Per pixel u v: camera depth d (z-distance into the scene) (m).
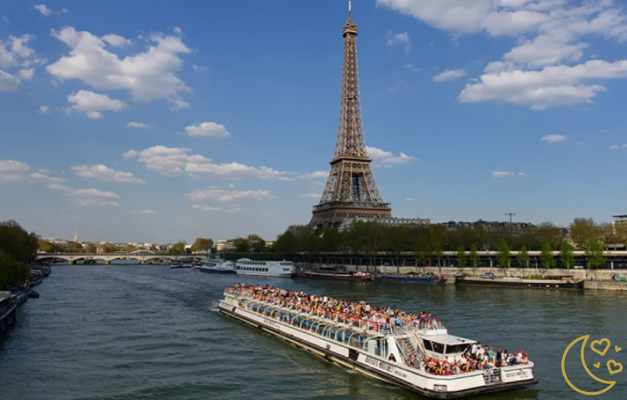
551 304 113.31
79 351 70.19
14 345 73.75
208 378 57.09
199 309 111.94
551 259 171.75
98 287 167.38
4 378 57.25
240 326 89.19
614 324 85.81
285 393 51.62
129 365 62.84
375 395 50.28
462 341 53.16
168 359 65.56
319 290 153.50
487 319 91.62
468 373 47.28
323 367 60.97
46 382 55.94
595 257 161.88
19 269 133.00
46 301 125.75
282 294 92.75
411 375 49.78
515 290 149.75
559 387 52.81
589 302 116.56
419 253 197.62
